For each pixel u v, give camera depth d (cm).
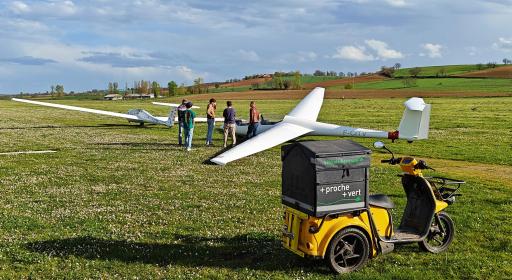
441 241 802
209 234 876
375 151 2069
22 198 1163
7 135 2691
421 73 14012
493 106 4878
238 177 1462
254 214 1023
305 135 2030
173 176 1471
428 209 762
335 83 12706
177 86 12675
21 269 705
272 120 2120
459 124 3181
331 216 669
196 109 5359
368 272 686
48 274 684
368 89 10131
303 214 676
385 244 722
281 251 782
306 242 671
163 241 837
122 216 1005
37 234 871
